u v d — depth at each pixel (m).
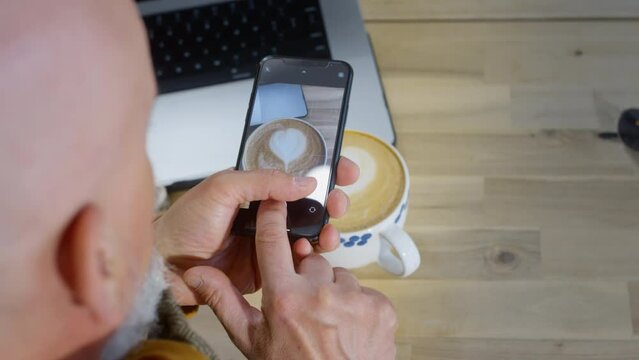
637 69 0.88
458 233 0.79
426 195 0.81
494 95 0.87
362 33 0.87
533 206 0.80
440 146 0.84
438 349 0.74
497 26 0.92
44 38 0.33
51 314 0.39
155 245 0.64
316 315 0.60
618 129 0.84
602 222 0.79
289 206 0.68
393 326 0.64
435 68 0.89
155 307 0.52
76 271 0.37
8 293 0.36
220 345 0.76
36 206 0.34
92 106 0.35
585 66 0.88
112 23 0.36
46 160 0.34
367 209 0.72
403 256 0.71
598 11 0.92
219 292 0.64
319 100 0.71
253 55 0.86
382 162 0.75
